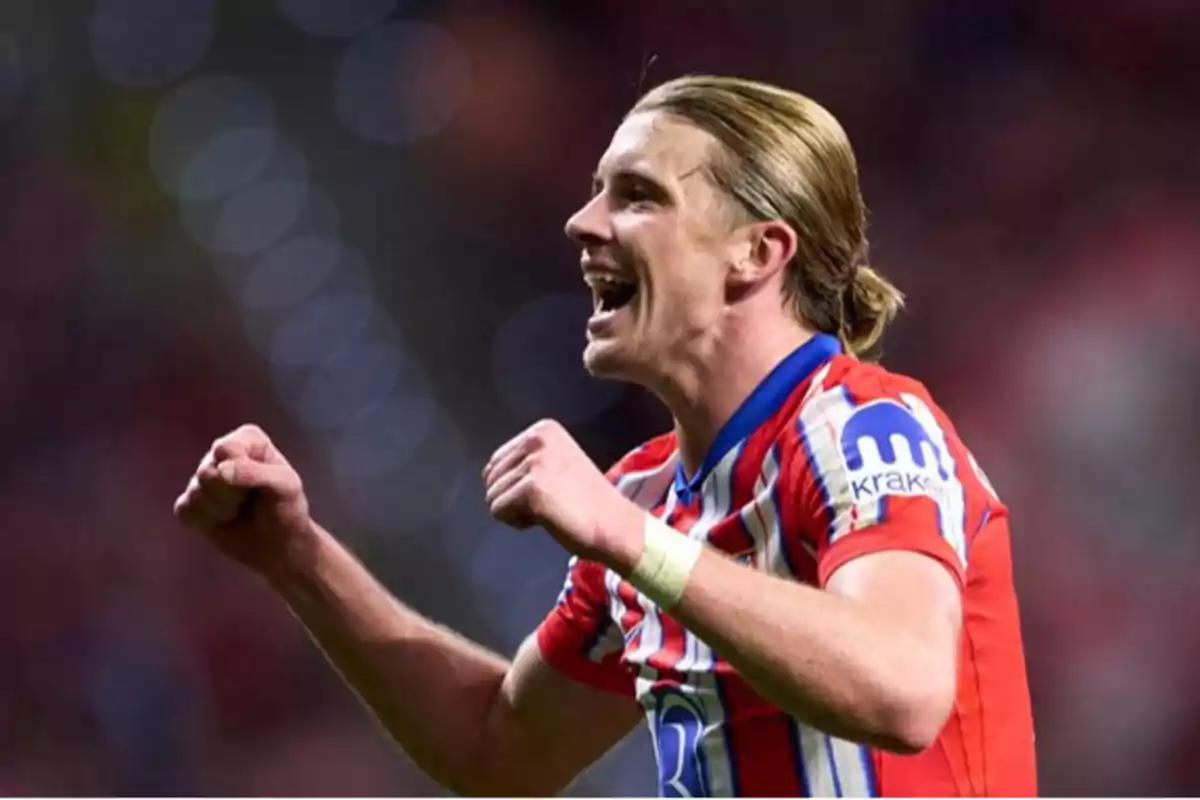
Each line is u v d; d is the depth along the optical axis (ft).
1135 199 103.24
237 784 86.33
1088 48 105.91
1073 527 94.02
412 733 32.37
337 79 104.94
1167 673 89.51
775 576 25.40
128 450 94.22
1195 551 92.58
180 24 103.55
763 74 107.14
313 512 95.45
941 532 24.18
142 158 101.55
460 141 105.19
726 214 27.84
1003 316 100.63
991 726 26.32
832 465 25.32
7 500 91.86
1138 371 97.09
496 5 106.63
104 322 97.30
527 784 32.60
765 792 26.35
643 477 30.27
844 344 29.09
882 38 107.55
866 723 22.03
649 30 106.93
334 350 99.71
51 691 87.61
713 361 27.99
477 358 102.22
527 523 23.13
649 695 27.99
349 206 103.65
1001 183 104.42
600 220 28.19
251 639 88.74
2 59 100.83
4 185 98.99
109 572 90.58
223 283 99.96
